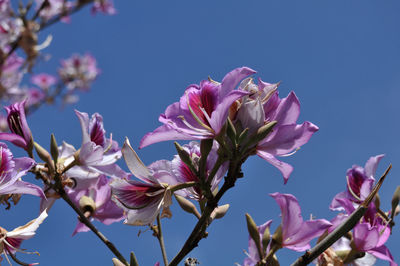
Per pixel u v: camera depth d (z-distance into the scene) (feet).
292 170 2.63
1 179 2.71
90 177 3.03
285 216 2.67
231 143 2.55
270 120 2.61
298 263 2.55
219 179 2.66
